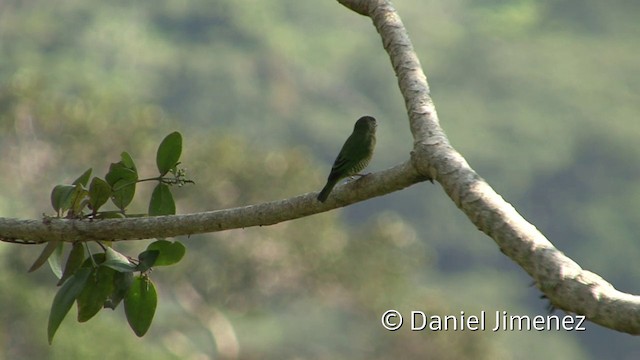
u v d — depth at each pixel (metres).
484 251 58.75
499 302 56.91
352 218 58.75
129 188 5.39
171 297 27.88
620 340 51.12
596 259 63.53
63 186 5.31
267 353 35.91
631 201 66.06
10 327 22.83
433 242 58.91
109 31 65.69
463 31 79.56
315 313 36.03
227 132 25.47
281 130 65.69
